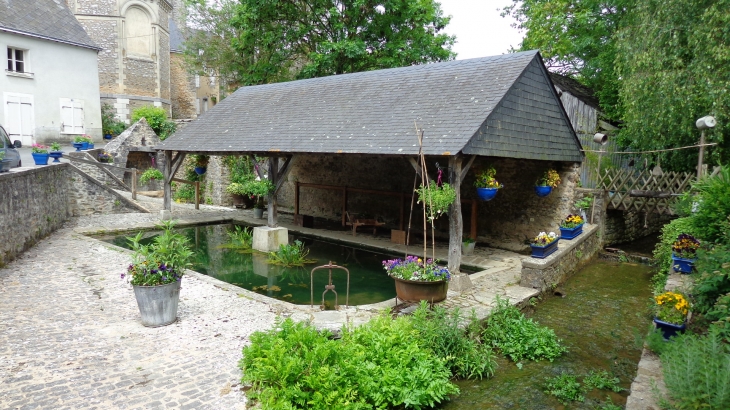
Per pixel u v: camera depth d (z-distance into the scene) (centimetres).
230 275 820
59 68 1880
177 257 521
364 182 1324
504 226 1075
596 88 1789
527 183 1034
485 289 695
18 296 597
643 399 350
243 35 1778
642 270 959
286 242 1018
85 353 438
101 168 1547
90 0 2252
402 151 709
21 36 1736
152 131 1905
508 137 774
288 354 400
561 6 1695
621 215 1241
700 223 544
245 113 1165
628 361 528
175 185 1788
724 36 904
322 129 899
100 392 368
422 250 991
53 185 1055
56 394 362
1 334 473
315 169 1453
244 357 416
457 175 681
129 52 2350
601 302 736
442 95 825
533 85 849
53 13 1948
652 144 1136
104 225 1132
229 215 1367
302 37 1788
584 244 984
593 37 1634
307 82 1182
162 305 508
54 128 1872
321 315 547
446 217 1161
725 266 401
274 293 713
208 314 555
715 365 310
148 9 2398
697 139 1049
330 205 1422
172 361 427
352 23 1717
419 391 394
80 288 642
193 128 1209
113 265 771
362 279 798
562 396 443
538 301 710
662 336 444
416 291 556
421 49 1781
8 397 355
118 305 578
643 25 1072
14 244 788
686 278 619
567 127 975
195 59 2341
